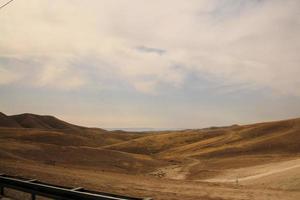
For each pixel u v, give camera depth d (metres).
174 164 86.00
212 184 27.27
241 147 121.81
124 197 8.10
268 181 38.22
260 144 122.69
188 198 17.66
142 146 167.25
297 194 22.81
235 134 154.62
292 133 129.88
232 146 126.19
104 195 8.14
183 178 56.72
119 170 63.56
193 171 66.38
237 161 84.50
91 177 24.02
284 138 125.44
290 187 33.19
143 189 20.09
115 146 168.12
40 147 66.25
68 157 64.38
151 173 65.88
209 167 77.19
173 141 173.50
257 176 46.81
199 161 98.44
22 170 22.55
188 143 170.25
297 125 143.38
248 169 64.31
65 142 145.25
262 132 147.00
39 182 10.38
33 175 20.23
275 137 128.25
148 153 158.00
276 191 23.91
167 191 20.38
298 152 109.94
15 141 70.06
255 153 113.44
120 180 24.39
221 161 88.38
